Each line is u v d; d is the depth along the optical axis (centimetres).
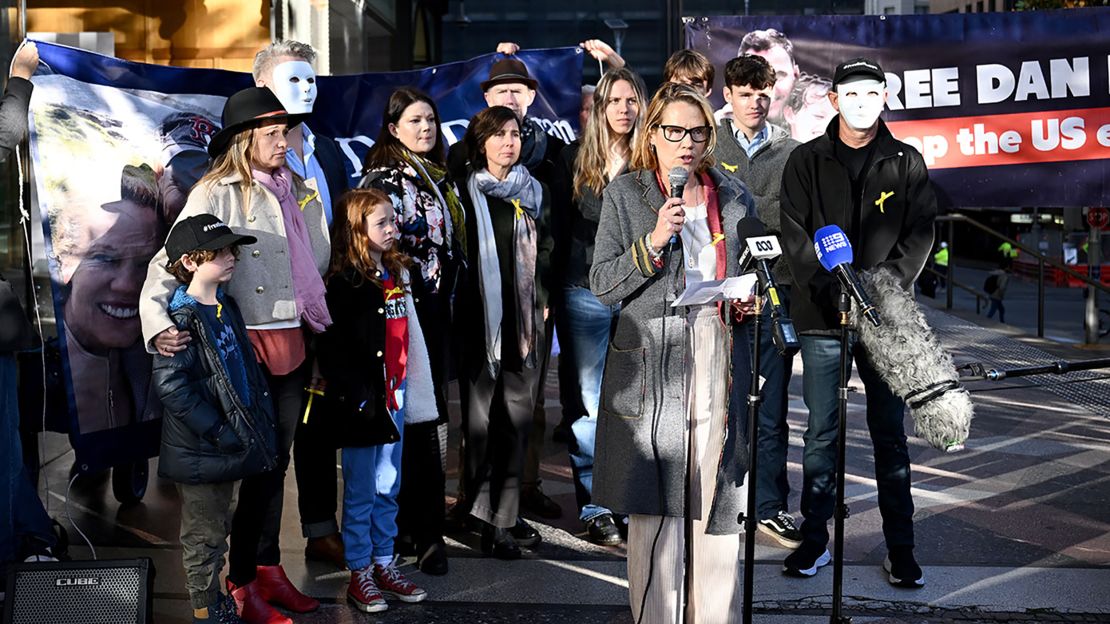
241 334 444
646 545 427
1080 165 764
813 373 531
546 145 635
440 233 532
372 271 490
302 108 536
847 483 690
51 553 479
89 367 532
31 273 529
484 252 555
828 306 519
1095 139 762
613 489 418
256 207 468
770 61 753
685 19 749
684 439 414
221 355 429
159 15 915
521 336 557
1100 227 1426
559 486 693
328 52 1058
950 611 490
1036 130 763
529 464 627
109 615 417
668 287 413
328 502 532
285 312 469
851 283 435
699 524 429
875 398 518
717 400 420
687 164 412
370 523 503
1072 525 607
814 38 752
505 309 560
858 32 755
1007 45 759
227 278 434
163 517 625
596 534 584
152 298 424
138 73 563
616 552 571
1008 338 1501
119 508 640
